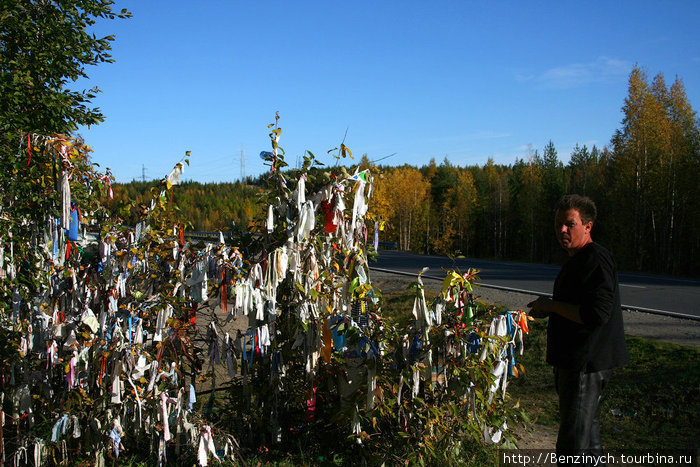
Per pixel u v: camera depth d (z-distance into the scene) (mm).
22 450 3521
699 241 27000
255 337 3617
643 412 4707
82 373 3568
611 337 2705
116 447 3361
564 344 2752
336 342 3508
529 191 45750
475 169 73875
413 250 56625
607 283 2631
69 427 3541
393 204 57469
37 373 3605
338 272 3820
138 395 3371
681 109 29375
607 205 34844
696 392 4734
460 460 3455
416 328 3520
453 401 3504
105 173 3734
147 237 3543
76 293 3627
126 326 3514
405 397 3617
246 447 3791
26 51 5961
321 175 3662
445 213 54312
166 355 3633
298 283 3551
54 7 6051
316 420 3875
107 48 6465
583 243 2840
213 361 3797
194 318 3795
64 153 3342
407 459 3303
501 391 3869
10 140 4809
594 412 2699
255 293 3484
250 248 3844
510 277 15859
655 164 28891
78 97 6379
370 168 3869
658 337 6906
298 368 3895
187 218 3801
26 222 3732
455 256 3650
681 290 12766
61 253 3609
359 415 3449
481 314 3783
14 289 3592
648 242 30109
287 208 3703
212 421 3977
